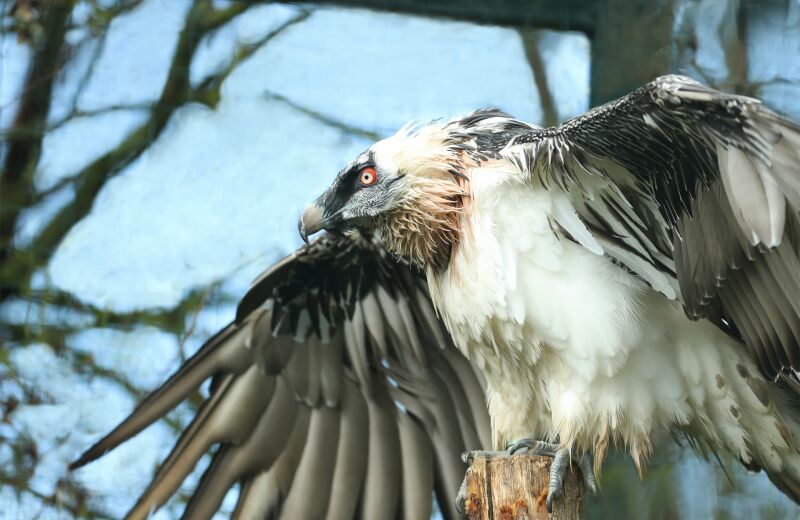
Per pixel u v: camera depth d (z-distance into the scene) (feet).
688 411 31.40
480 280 31.30
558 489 29.86
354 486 38.17
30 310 50.19
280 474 37.93
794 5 41.98
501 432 33.30
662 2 41.52
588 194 30.45
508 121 33.47
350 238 36.83
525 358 31.68
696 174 28.60
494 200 31.04
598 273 30.53
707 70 41.70
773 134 26.20
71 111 52.39
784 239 27.09
